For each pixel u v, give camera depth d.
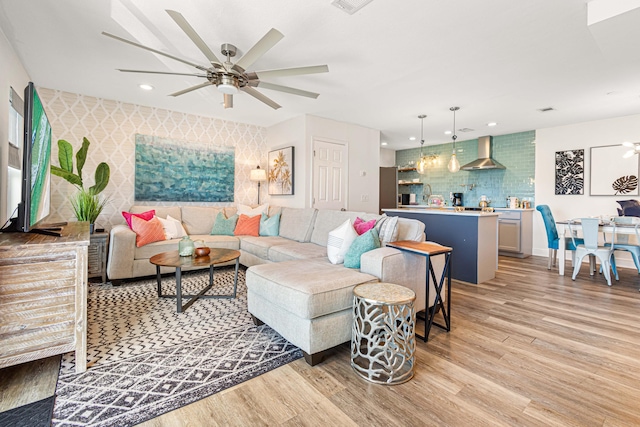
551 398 1.59
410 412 1.48
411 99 3.98
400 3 2.02
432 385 1.70
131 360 1.91
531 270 4.55
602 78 3.29
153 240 3.71
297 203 4.90
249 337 2.24
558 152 5.47
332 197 5.12
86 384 1.66
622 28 2.10
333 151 5.12
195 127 4.85
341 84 3.47
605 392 1.64
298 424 1.39
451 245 4.01
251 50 2.08
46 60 2.91
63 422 1.38
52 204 3.81
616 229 3.78
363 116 4.88
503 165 6.21
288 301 1.92
